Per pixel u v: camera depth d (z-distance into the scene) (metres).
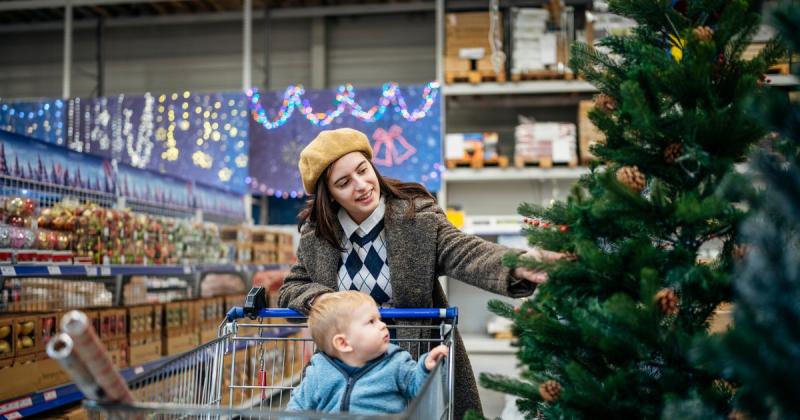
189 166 7.84
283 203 9.73
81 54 10.13
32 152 3.64
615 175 1.55
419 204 2.16
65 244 3.45
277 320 5.20
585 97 8.30
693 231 1.53
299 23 9.80
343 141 2.10
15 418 2.90
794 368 0.89
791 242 1.10
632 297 1.55
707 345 0.94
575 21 8.37
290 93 7.93
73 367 1.25
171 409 1.33
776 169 1.03
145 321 3.98
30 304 3.61
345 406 1.83
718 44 1.61
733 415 1.27
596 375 1.61
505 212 8.46
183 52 10.00
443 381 1.84
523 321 1.65
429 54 9.59
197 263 4.90
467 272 1.96
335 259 2.17
